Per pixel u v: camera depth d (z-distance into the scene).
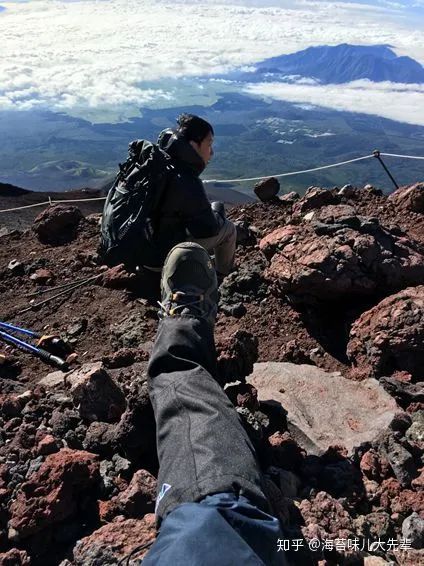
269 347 2.10
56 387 1.71
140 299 2.27
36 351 1.95
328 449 1.42
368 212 3.10
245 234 2.83
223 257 2.31
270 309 2.27
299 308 2.23
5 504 1.22
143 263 2.26
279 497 1.19
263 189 3.46
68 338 2.11
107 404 1.51
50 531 1.17
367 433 1.49
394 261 2.09
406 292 1.92
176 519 0.89
